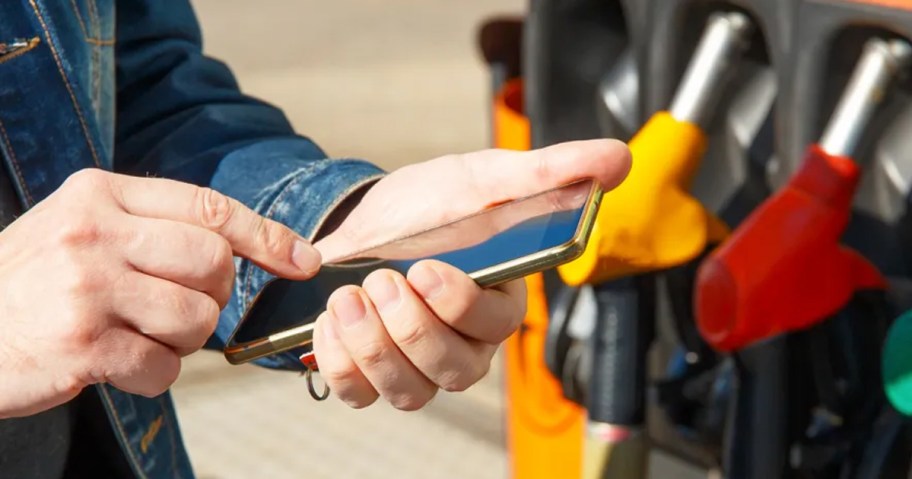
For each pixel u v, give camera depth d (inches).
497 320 37.5
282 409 125.8
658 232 60.7
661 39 65.9
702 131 62.3
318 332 37.5
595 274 61.0
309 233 47.3
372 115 240.5
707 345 67.2
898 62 57.2
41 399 36.7
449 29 335.3
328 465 114.3
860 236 63.2
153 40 54.6
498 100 81.7
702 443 67.9
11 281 36.0
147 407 51.2
